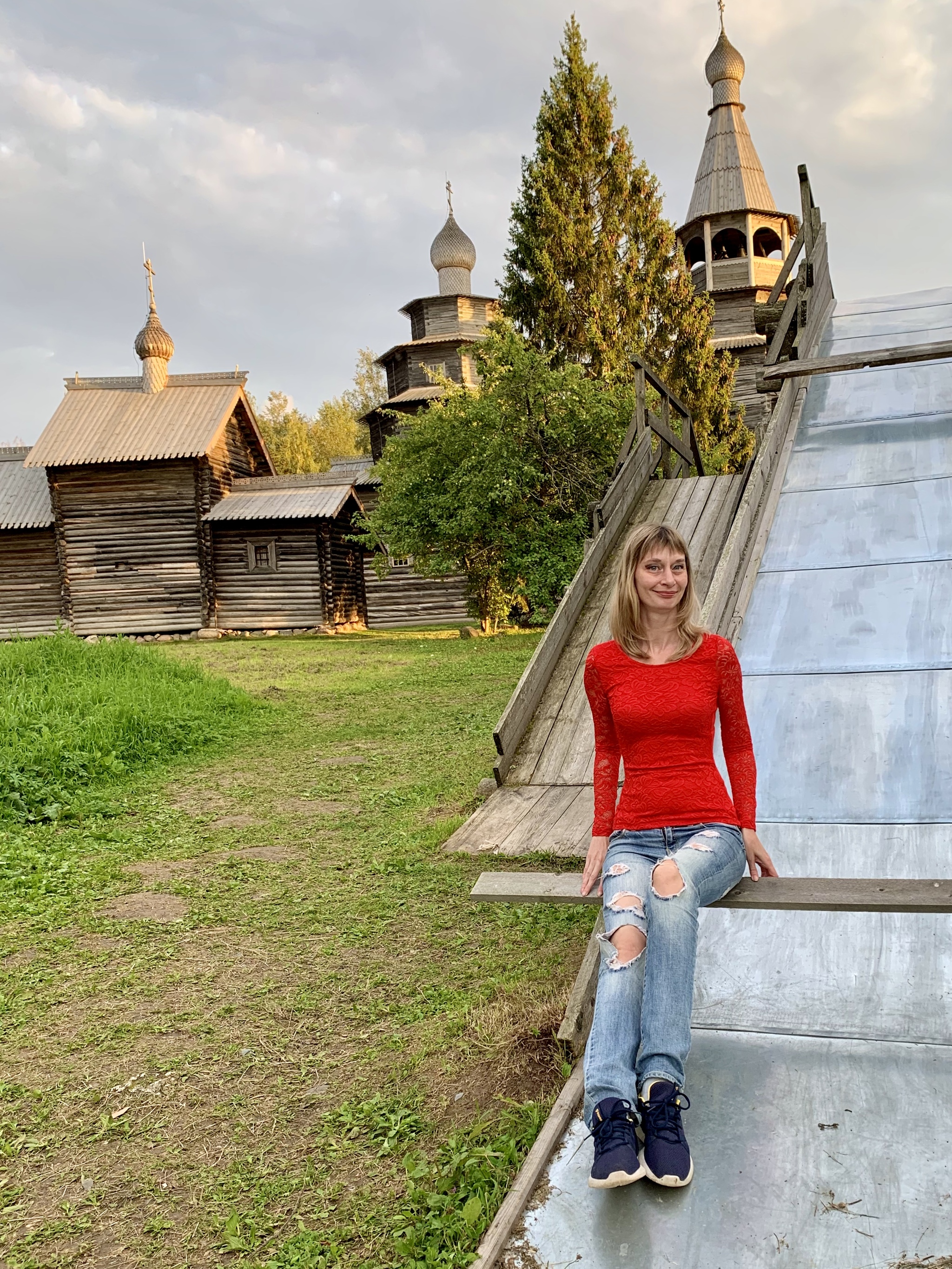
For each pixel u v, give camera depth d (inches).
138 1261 104.0
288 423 2792.8
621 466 392.2
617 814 120.9
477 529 767.7
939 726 175.5
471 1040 145.6
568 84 903.7
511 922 193.8
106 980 177.5
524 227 924.6
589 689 124.7
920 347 316.8
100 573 1092.5
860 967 130.0
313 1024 156.9
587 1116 103.4
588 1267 90.8
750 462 366.6
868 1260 87.0
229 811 296.2
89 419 1124.5
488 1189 107.8
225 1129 128.3
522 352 745.6
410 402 1350.9
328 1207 110.8
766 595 233.8
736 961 135.0
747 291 1348.4
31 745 331.0
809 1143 102.6
